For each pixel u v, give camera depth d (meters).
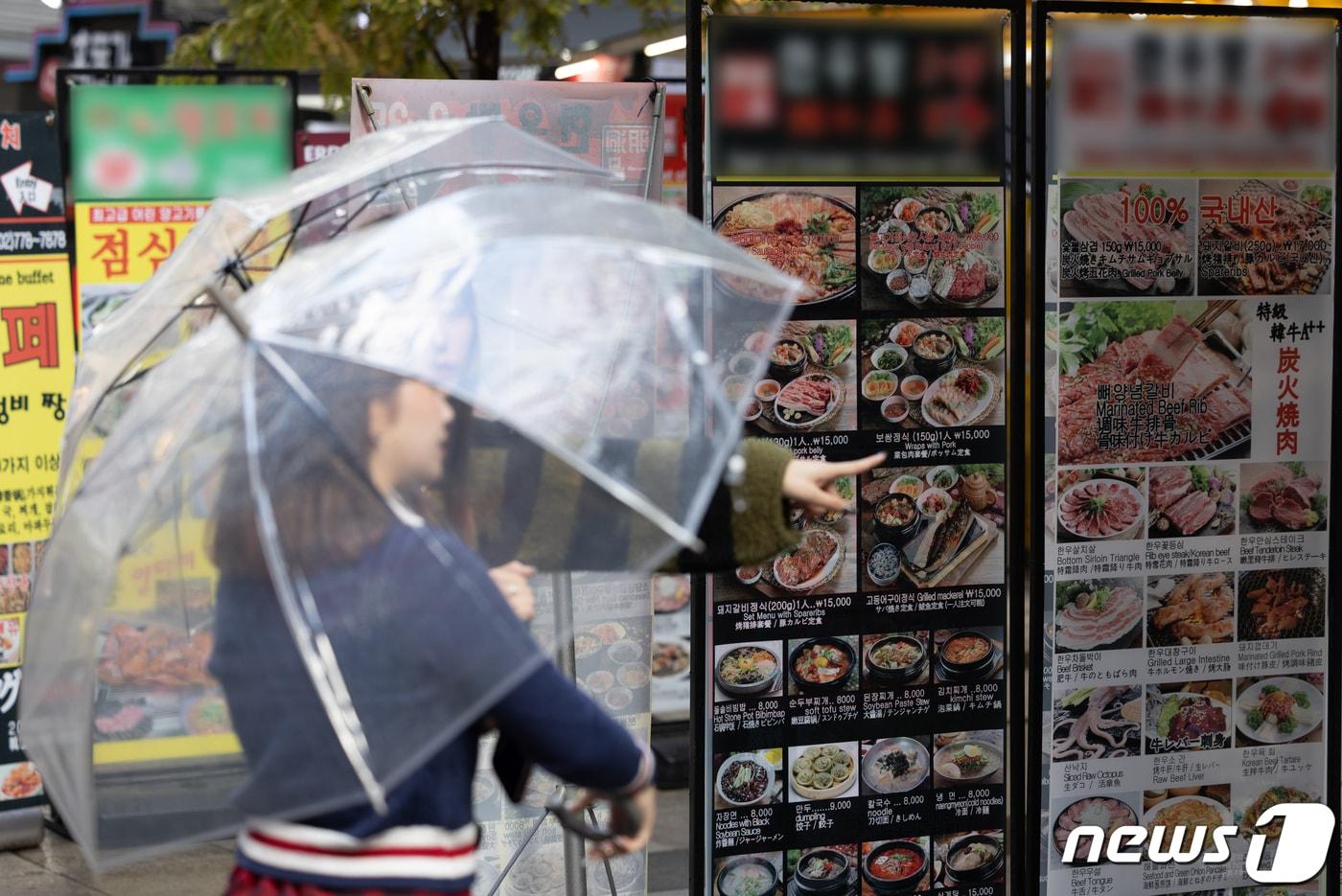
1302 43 4.82
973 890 4.97
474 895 5.03
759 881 4.81
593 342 2.74
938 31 4.66
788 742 4.79
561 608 3.94
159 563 2.60
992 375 4.80
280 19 7.82
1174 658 4.97
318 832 2.58
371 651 2.43
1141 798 5.00
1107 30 4.70
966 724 4.91
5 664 6.70
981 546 4.85
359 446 2.58
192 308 3.44
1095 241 4.77
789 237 4.62
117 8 13.70
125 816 2.61
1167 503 4.91
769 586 4.73
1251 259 4.88
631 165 5.11
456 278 2.65
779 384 4.67
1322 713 5.07
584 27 10.47
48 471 6.68
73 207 6.62
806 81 4.59
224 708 2.56
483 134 4.28
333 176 3.48
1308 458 4.99
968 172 4.73
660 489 2.81
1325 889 5.10
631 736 2.72
